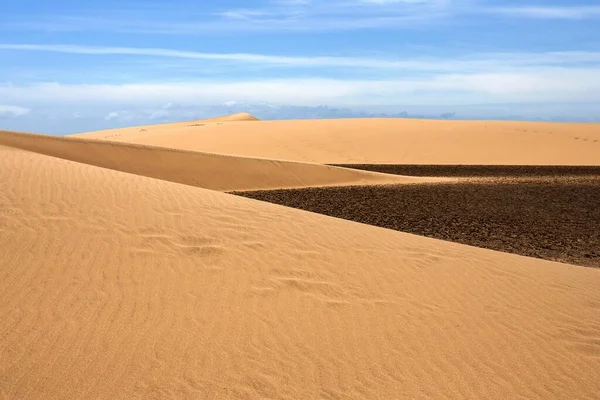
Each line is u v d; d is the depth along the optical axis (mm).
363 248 8984
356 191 28859
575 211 21969
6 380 4820
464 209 22016
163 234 8508
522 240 15562
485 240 15453
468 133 66375
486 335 6320
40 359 5156
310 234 9406
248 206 11023
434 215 20234
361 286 7414
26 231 8055
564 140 62531
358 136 66562
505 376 5477
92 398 4660
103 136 83500
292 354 5586
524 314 7004
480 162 54906
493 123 74250
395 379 5281
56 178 11766
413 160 56375
